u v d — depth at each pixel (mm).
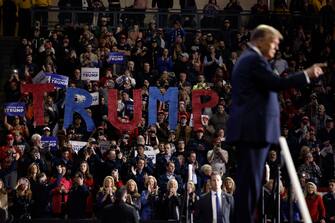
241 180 12047
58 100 41344
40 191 32438
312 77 11906
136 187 31453
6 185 34375
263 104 12000
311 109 41312
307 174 35719
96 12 49750
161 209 31500
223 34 49562
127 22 49781
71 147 36188
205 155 36656
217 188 24422
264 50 12188
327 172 37656
